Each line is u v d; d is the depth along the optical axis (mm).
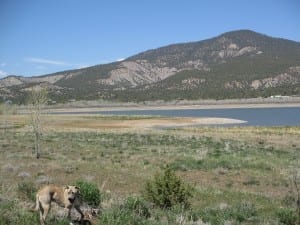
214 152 38875
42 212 9883
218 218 13422
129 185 21109
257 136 60906
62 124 88875
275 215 14617
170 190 15117
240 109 176500
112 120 102438
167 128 81375
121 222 10359
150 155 34844
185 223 11898
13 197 13305
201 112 156625
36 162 28391
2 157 30844
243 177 25625
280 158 35469
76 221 10359
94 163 28734
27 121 81312
